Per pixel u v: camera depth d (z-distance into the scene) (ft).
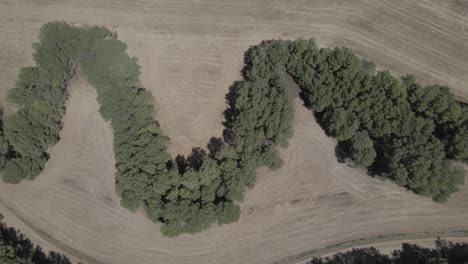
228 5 317.22
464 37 298.97
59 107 313.73
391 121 266.98
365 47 304.91
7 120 297.53
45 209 310.45
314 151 297.74
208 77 311.68
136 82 313.32
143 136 287.89
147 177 284.82
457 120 262.06
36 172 305.73
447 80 297.12
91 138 313.94
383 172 282.77
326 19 309.83
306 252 291.58
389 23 305.73
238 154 283.38
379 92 266.77
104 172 309.83
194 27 317.42
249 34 312.91
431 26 302.66
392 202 290.35
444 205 286.66
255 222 296.30
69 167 313.32
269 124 276.62
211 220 278.46
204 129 308.19
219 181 280.92
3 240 292.61
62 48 302.25
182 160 306.76
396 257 286.05
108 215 305.32
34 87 305.53
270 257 293.02
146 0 323.78
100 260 300.81
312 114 299.58
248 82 290.15
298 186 297.12
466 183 285.43
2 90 325.62
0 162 299.99
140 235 300.81
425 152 259.19
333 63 271.28
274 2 314.55
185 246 297.12
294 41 285.02
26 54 328.08
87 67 303.48
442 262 265.34
